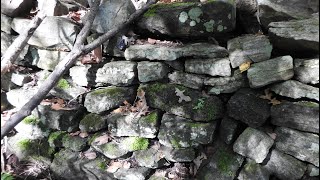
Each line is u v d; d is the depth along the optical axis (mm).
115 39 1575
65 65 1461
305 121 1278
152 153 1505
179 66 1493
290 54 1386
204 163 1461
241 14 1512
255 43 1362
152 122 1485
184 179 1462
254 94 1383
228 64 1399
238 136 1433
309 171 1312
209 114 1429
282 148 1350
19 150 1685
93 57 1630
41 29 1656
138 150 1529
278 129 1355
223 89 1431
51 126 1655
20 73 1778
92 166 1560
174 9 1473
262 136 1358
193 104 1448
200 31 1468
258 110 1353
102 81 1610
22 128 1707
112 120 1558
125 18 1542
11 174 1618
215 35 1502
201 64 1437
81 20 1682
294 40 1278
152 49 1489
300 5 1358
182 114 1463
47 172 1642
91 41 1614
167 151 1484
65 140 1627
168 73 1517
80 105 1668
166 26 1499
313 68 1280
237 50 1386
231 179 1398
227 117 1444
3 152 1697
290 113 1302
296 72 1318
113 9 1553
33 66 1795
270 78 1326
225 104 1459
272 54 1399
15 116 1399
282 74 1312
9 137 1732
